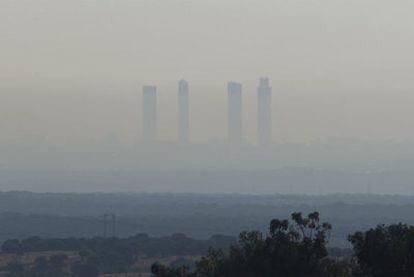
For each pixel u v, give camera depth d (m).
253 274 149.88
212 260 154.75
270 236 153.25
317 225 153.25
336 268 148.62
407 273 148.38
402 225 153.25
